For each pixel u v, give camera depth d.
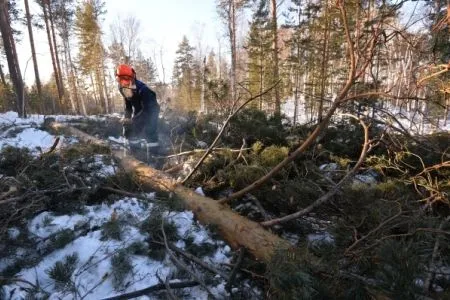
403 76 3.98
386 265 2.20
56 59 25.27
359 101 4.05
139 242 2.94
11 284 2.57
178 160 5.20
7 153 4.48
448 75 3.41
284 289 2.15
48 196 3.64
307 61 20.83
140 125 5.49
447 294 2.29
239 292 2.56
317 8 15.27
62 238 2.96
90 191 3.79
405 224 2.93
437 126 4.59
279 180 4.06
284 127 5.59
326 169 4.35
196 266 2.87
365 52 3.54
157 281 2.65
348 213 3.27
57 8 28.55
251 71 21.47
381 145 4.25
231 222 3.13
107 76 34.72
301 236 3.39
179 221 3.34
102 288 2.59
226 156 4.27
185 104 26.62
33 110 20.45
